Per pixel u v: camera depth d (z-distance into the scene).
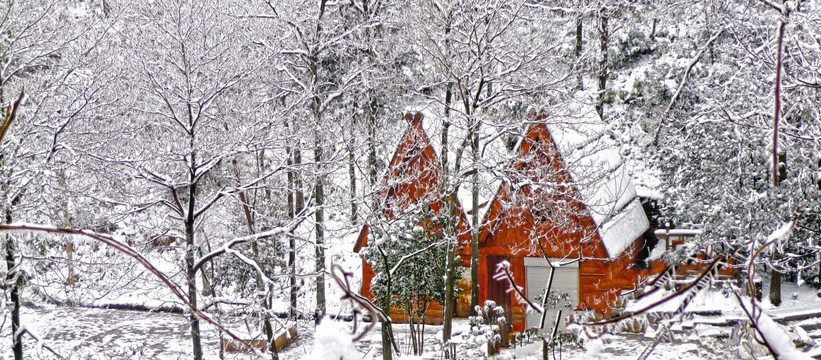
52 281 18.22
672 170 28.31
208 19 17.41
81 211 17.41
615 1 32.38
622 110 33.78
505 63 20.97
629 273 23.73
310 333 22.73
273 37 20.95
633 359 17.52
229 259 24.64
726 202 22.22
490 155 20.59
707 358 8.56
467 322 25.11
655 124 31.55
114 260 17.70
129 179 16.89
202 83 16.91
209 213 20.78
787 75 14.06
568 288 23.72
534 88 20.61
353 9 26.14
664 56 33.81
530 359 18.88
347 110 25.14
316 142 18.92
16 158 17.17
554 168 21.39
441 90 24.31
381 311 5.32
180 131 17.20
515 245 23.67
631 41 35.84
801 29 15.69
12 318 17.53
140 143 16.58
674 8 32.78
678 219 26.34
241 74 17.56
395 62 26.70
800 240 20.73
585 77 35.44
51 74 18.67
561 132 24.23
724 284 3.30
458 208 25.28
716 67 28.78
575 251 23.25
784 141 17.19
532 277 24.31
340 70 25.59
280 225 19.70
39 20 18.39
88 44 18.56
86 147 17.31
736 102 22.61
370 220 18.45
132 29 18.34
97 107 18.19
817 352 5.82
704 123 25.00
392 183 19.62
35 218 18.41
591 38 35.09
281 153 20.80
